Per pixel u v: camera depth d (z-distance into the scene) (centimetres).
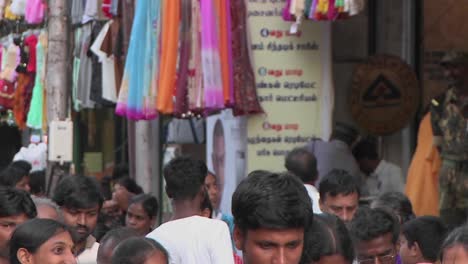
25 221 1255
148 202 1850
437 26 2423
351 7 1994
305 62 2156
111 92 2514
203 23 2056
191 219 1287
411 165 2116
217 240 1269
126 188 2197
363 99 2256
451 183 2058
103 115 3259
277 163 2162
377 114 2255
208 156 2330
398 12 2445
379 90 2253
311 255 980
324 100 2158
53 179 2130
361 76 2256
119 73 2508
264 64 2148
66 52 2212
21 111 3089
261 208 878
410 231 1390
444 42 2423
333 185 1532
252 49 2139
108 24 2492
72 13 2500
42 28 2952
